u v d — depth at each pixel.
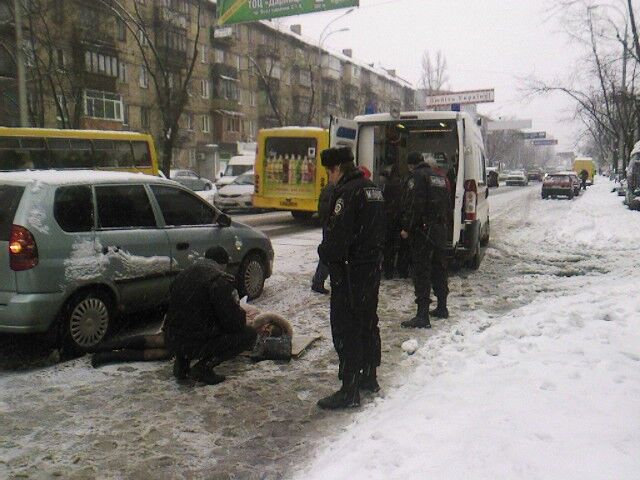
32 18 27.25
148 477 3.30
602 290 7.19
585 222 16.06
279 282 8.80
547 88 29.42
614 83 29.86
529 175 74.38
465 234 8.77
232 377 4.84
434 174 6.16
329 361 5.23
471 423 3.24
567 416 3.23
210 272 4.67
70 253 5.14
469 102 44.12
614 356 4.35
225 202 22.27
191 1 44.28
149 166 18.86
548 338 5.02
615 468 2.60
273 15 16.30
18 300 4.86
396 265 9.20
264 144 17.86
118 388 4.58
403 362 5.11
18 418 4.03
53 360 5.20
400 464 2.90
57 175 5.41
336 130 8.80
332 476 2.91
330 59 62.56
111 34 36.91
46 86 31.45
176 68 42.22
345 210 3.97
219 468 3.40
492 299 7.52
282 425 3.95
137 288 5.75
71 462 3.45
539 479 2.55
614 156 46.62
